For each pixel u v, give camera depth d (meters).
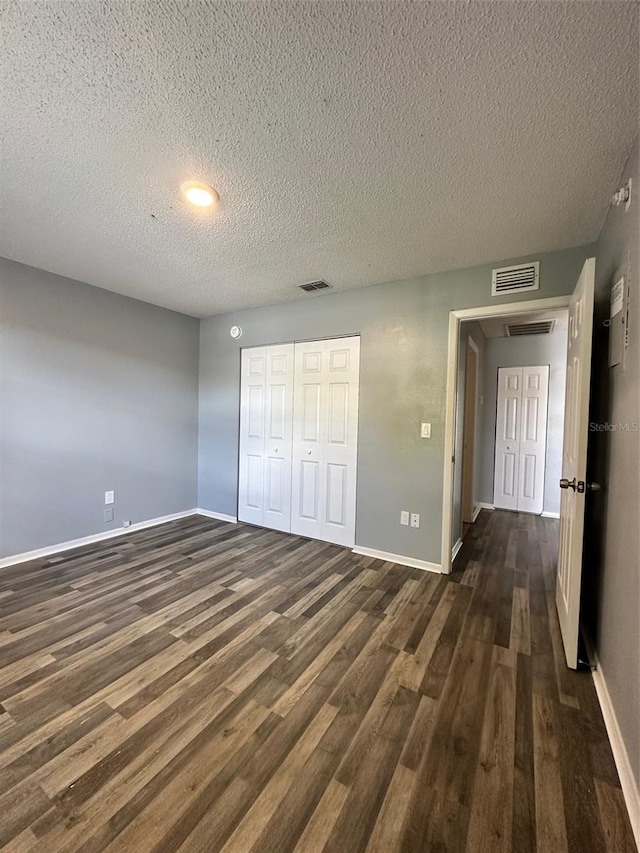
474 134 1.44
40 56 1.15
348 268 2.76
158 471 3.94
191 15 1.03
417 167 1.63
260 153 1.57
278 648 1.87
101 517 3.44
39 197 1.92
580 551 1.75
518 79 1.19
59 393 3.10
